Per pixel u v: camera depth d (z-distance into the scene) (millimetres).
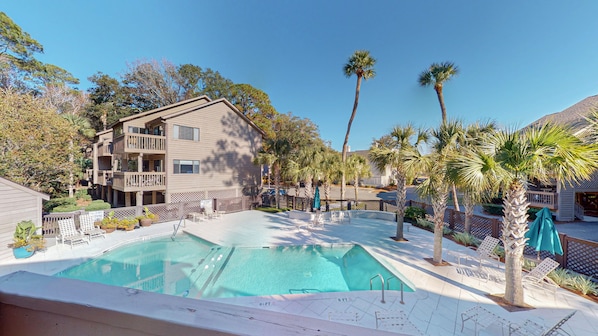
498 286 6457
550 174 5402
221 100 18531
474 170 5422
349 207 17094
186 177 16688
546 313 5203
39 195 9242
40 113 12891
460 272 7312
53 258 8352
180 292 6910
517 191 5438
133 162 18938
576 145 4816
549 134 4891
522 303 5500
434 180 7934
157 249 10227
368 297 5965
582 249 7004
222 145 18828
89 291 871
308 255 9555
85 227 10711
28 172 13086
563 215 13750
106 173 18469
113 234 11188
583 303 5562
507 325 4547
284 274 8047
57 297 857
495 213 15984
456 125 7965
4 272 7391
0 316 897
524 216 5457
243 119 20328
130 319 792
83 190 22281
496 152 5645
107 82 28156
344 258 9344
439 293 6117
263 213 16781
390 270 7473
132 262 8984
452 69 15250
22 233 8289
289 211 16312
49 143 13141
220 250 9984
